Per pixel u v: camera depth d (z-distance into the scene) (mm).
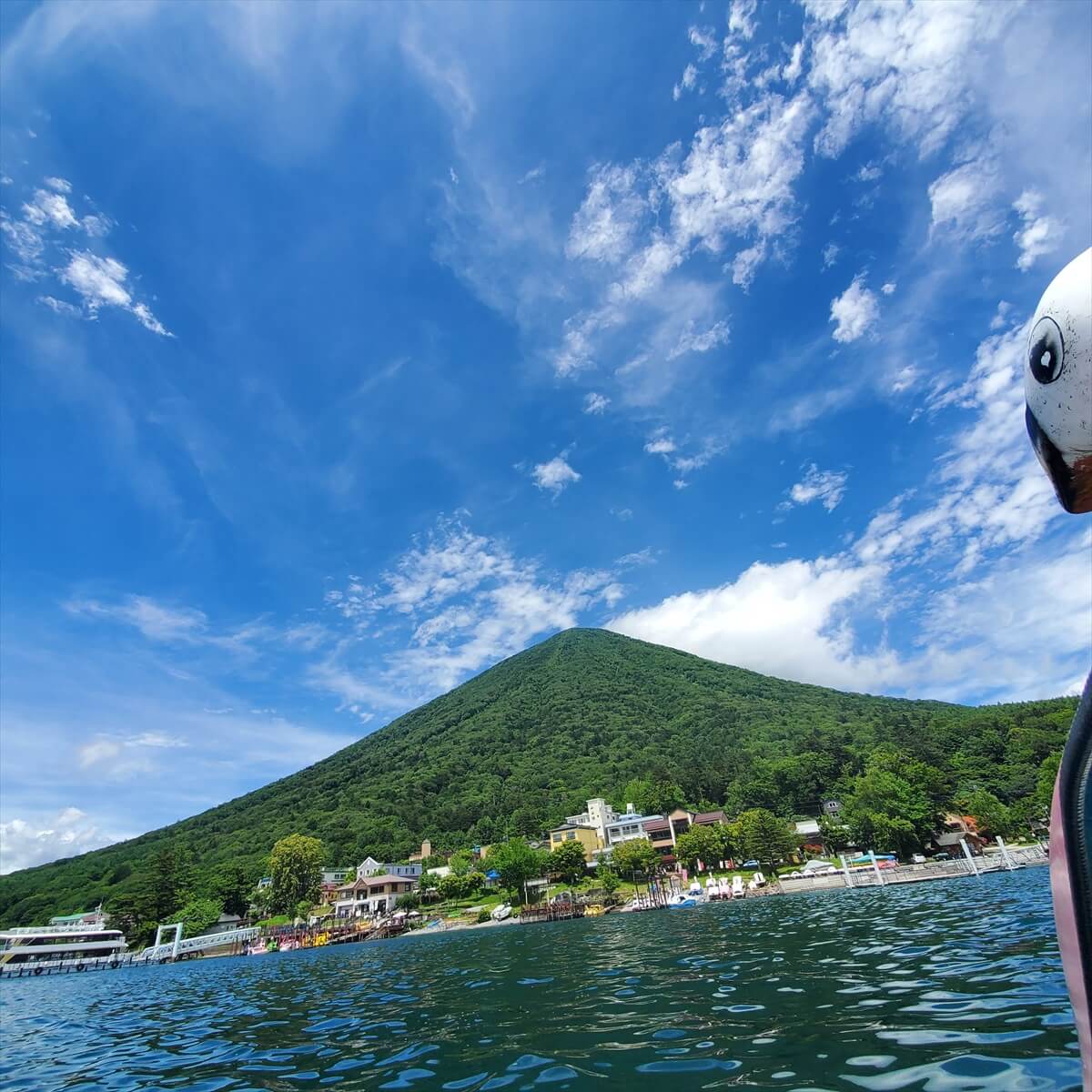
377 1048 9023
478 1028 9516
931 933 14172
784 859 65250
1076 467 1352
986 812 57969
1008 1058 5309
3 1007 24688
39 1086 9062
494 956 22484
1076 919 1246
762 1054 6301
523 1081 6406
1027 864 43438
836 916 21391
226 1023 13750
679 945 18328
